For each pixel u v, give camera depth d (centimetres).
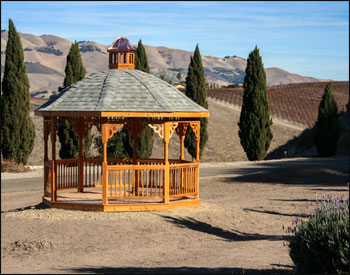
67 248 1242
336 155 4050
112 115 1516
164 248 1238
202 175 2759
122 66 1770
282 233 1370
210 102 7256
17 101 3145
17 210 1752
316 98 7575
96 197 1766
